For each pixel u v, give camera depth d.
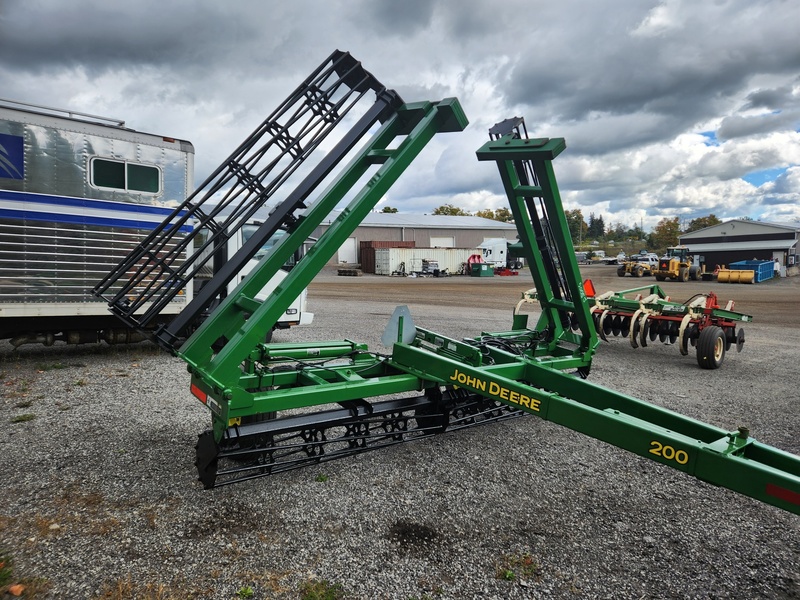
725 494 3.76
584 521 3.33
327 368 4.32
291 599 2.49
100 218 6.95
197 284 8.06
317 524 3.16
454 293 21.84
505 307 16.52
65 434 4.45
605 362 8.30
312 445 3.75
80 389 5.82
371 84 4.12
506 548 2.99
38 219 6.53
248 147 3.72
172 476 3.73
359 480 3.79
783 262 43.97
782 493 2.28
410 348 4.23
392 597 2.53
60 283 6.70
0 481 3.56
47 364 6.99
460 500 3.54
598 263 66.69
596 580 2.73
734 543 3.13
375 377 4.52
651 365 8.16
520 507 3.47
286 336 9.68
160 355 7.79
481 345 4.81
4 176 6.29
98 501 3.35
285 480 3.74
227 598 2.47
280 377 4.13
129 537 2.96
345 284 26.86
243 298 3.57
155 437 4.44
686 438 2.66
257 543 2.94
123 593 2.48
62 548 2.82
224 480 3.58
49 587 2.50
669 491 3.78
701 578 2.78
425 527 3.18
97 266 6.96
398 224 47.25
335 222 3.75
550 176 4.47
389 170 3.79
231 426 3.34
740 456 2.63
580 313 5.22
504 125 4.80
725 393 6.46
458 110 3.98
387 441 4.30
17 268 6.43
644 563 2.90
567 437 4.80
